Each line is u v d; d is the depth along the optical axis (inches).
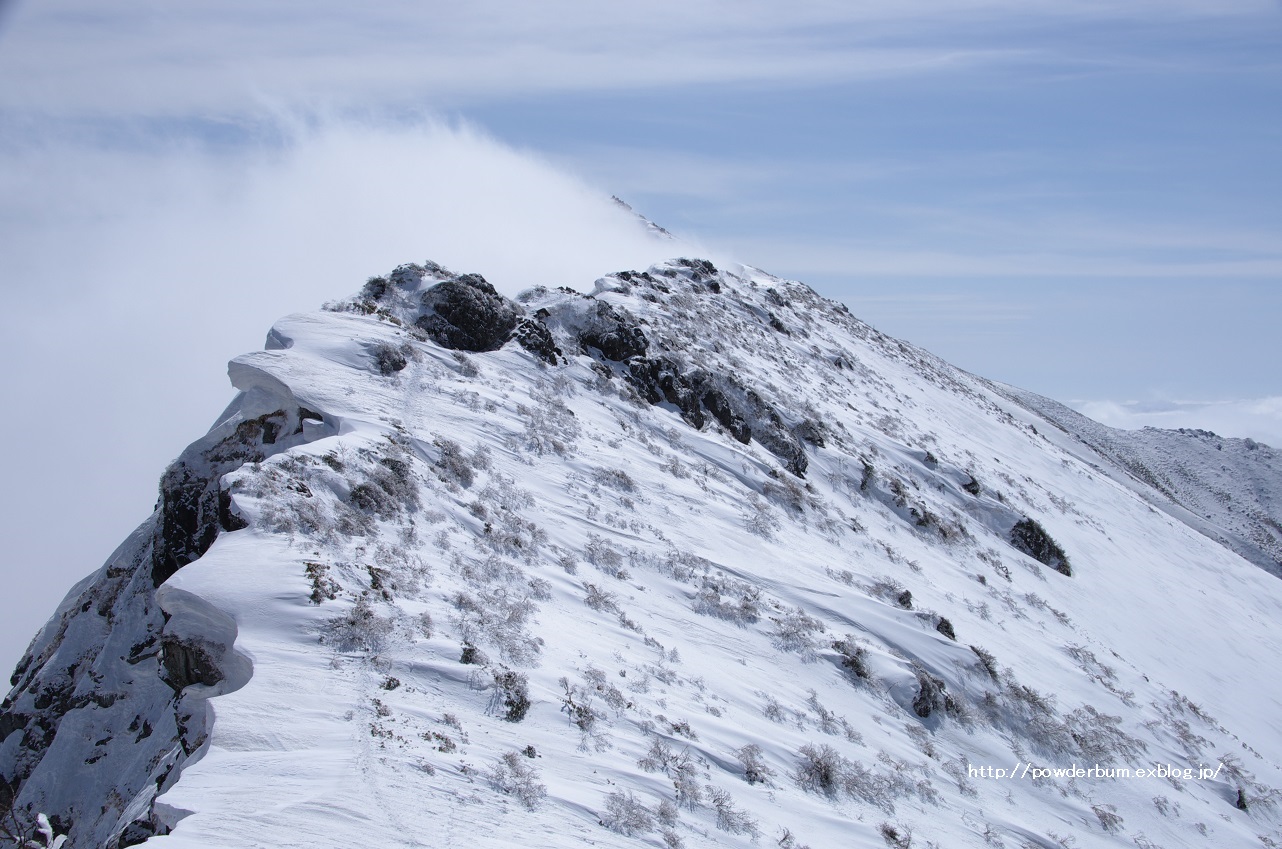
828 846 592.1
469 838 434.3
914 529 1486.2
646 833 514.0
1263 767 1148.5
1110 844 801.6
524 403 1159.0
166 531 900.0
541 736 572.1
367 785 450.0
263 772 443.2
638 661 737.0
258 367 976.9
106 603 916.0
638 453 1200.8
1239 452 6353.3
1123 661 1332.4
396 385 1056.2
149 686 800.9
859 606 1013.8
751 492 1259.8
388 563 698.8
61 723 792.9
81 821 721.0
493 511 882.1
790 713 764.6
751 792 620.7
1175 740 1091.9
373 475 815.1
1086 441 4256.9
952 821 717.9
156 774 610.2
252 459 943.0
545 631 709.9
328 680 541.6
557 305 1465.3
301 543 673.6
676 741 634.8
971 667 976.9
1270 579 2340.1
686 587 920.9
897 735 818.2
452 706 562.3
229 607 587.5
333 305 1216.8
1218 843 884.0
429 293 1290.6
